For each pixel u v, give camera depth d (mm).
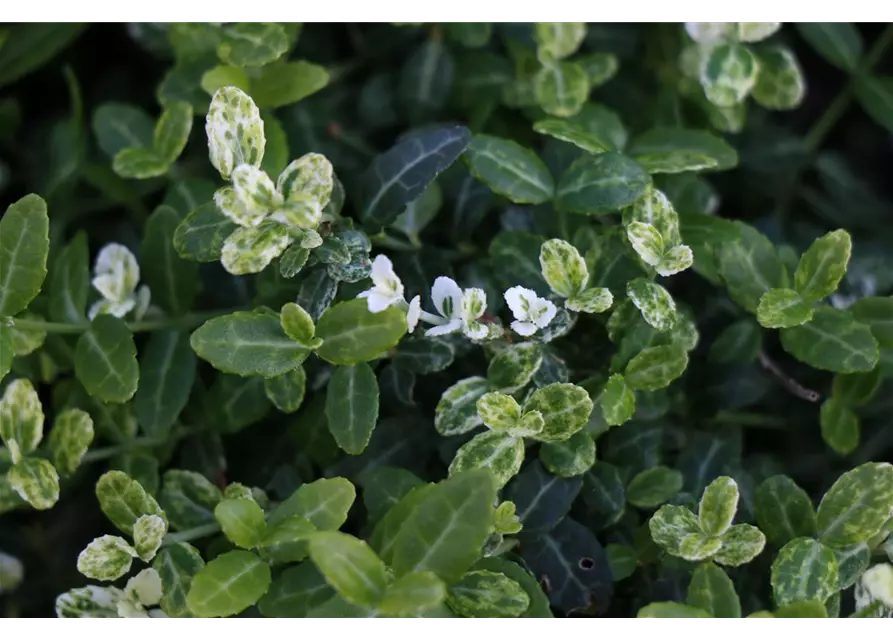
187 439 737
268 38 737
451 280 685
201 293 741
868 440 748
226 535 685
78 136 777
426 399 726
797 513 695
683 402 739
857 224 804
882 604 680
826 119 813
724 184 812
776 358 762
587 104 768
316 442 727
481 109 786
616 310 703
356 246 689
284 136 724
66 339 734
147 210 792
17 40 786
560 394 684
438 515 647
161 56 798
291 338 674
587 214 724
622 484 711
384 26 807
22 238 684
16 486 692
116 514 691
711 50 762
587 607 699
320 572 674
